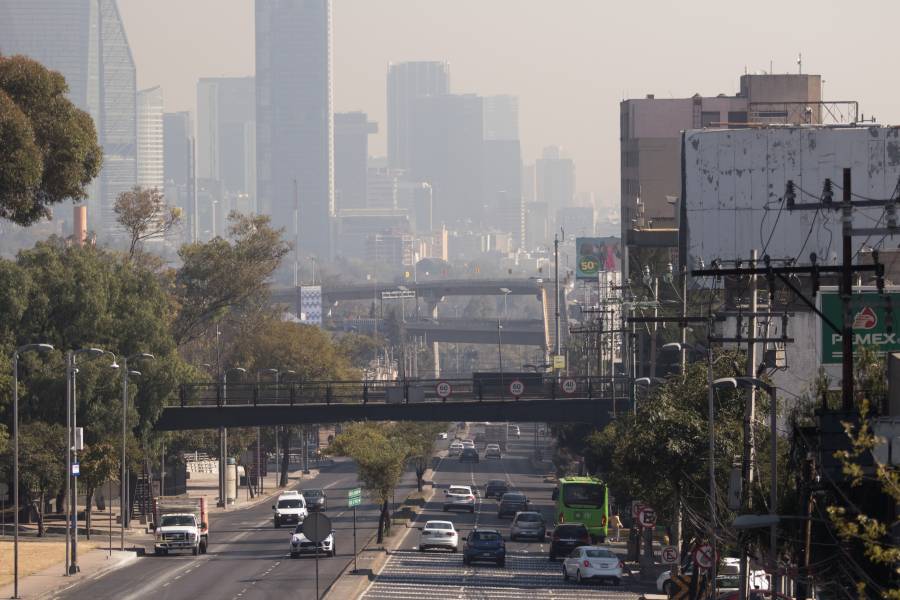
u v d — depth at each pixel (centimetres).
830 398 12412
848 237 10675
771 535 12306
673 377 18588
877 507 10006
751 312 13950
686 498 17212
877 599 9506
